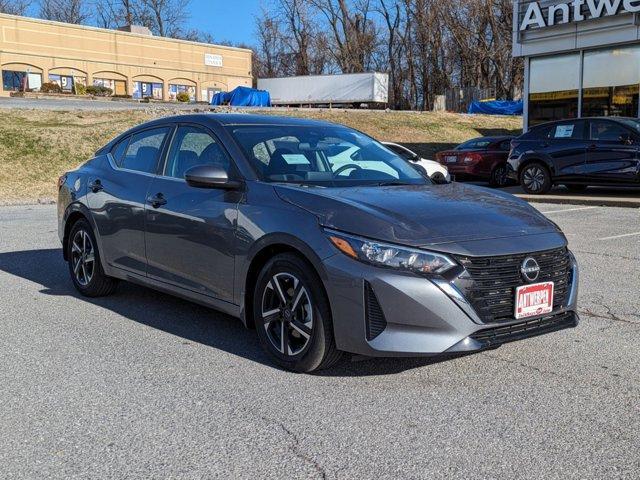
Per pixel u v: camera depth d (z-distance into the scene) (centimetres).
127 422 359
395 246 381
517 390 401
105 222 586
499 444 331
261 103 4553
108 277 616
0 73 4641
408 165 552
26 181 1883
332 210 411
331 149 525
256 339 504
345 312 388
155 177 549
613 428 349
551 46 1875
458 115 3659
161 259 524
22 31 4753
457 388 405
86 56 5131
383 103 4603
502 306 395
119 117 2664
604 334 512
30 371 438
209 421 360
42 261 816
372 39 6562
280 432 346
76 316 570
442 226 400
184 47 5750
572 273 441
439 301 376
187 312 582
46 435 345
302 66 6856
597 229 1020
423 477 300
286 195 438
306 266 409
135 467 311
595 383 412
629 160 1331
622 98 1744
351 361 450
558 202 1388
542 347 482
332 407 377
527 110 1992
